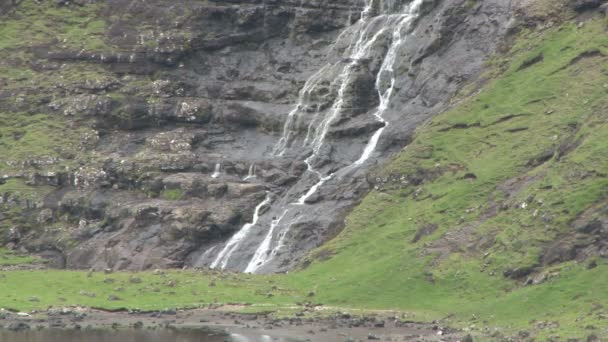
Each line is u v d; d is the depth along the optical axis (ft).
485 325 608.60
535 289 627.05
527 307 615.57
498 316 618.44
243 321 646.74
